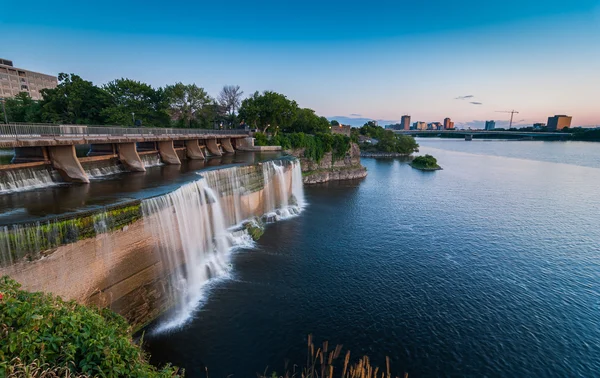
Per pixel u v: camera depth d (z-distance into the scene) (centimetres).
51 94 5309
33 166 2452
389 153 13038
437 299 2317
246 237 3192
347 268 2719
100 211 1669
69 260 1538
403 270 2738
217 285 2336
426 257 3017
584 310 2238
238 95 9444
